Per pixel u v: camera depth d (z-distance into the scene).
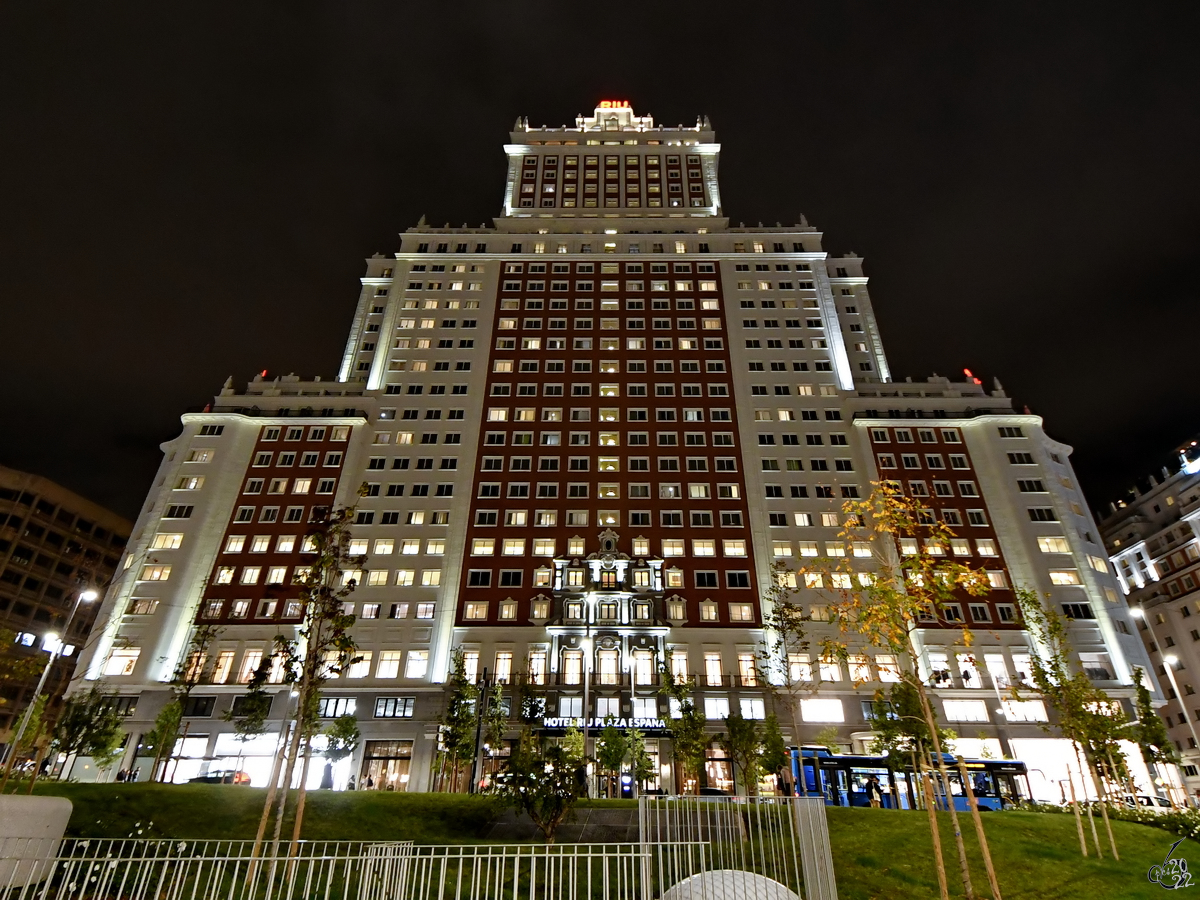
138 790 30.73
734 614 70.88
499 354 89.25
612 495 78.25
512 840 28.64
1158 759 51.16
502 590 72.38
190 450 79.12
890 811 28.78
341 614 26.47
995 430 79.19
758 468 79.50
